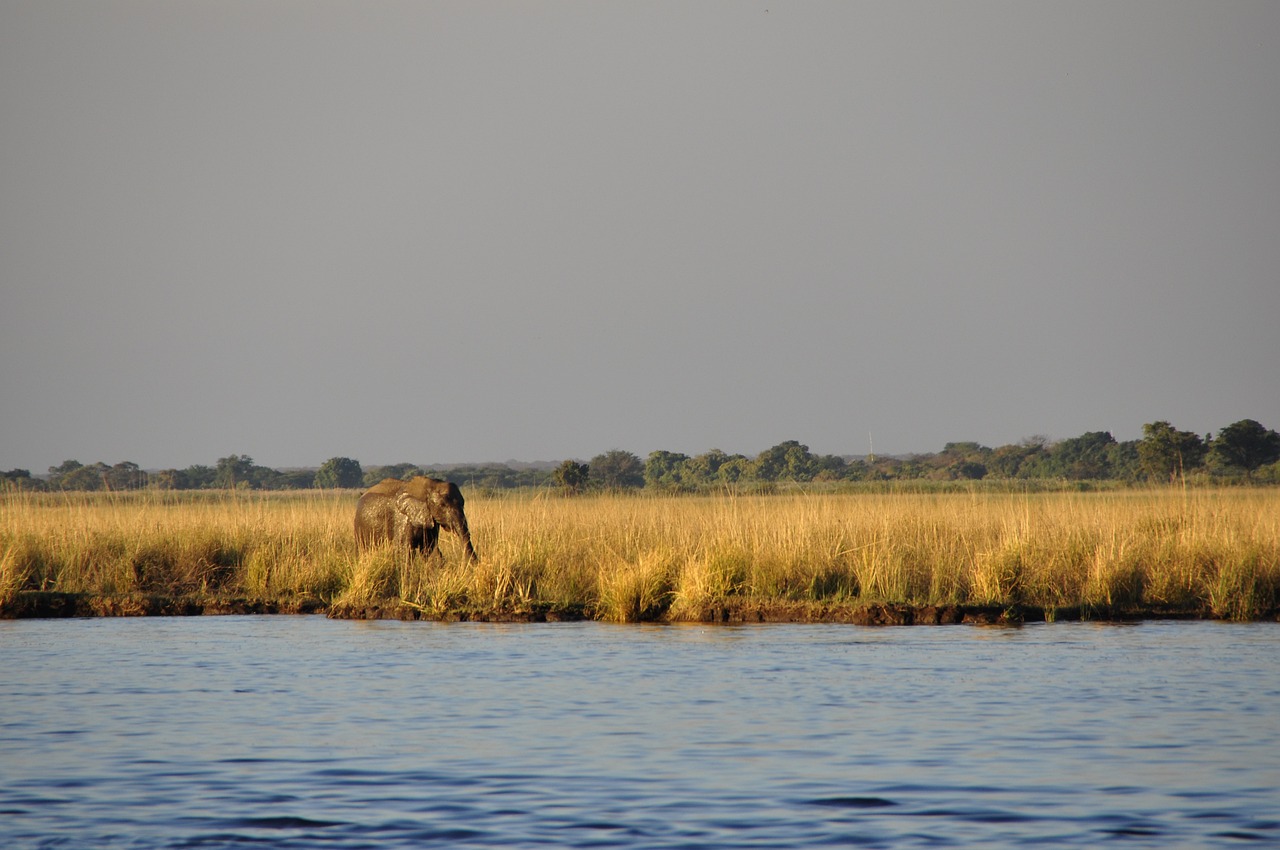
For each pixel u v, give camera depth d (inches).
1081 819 1487.5
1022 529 3646.7
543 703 2100.1
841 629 2987.2
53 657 2583.7
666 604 3233.3
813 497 5255.9
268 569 3690.9
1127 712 2023.9
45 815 1505.9
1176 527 3890.3
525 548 3590.1
